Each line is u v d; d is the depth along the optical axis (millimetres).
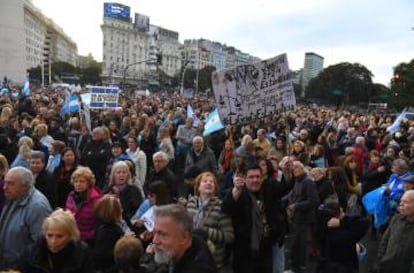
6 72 69562
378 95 105375
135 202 6152
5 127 12250
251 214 5023
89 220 5523
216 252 4934
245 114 8156
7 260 4848
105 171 9406
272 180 5422
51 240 4090
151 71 141750
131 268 4070
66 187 7621
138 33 169250
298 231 7141
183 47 182750
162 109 24469
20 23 71250
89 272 4246
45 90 48062
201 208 5145
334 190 7367
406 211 4875
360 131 17812
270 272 5406
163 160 7039
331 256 5680
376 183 9719
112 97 18625
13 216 4922
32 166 6801
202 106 30172
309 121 21703
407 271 4816
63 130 13047
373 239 9234
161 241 2898
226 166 9695
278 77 8375
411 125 18797
